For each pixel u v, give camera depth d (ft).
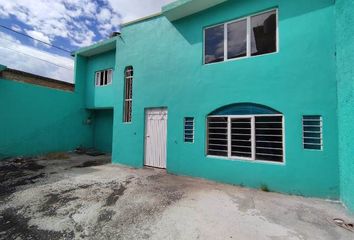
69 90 40.65
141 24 27.09
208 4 20.63
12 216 12.82
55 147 36.47
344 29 13.76
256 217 12.34
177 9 21.44
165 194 16.21
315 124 16.11
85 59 41.24
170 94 23.70
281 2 17.52
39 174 22.47
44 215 12.91
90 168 25.79
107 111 41.14
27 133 32.71
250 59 18.65
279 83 17.29
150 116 25.90
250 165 18.17
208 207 13.75
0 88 29.66
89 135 42.22
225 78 19.90
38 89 34.19
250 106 18.75
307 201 14.96
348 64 13.21
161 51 24.81
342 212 13.10
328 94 15.60
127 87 29.04
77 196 15.81
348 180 13.30
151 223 11.80
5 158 30.04
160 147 24.86
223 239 10.14
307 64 16.34
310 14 16.43
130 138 27.43
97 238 10.55
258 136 18.34
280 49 17.37
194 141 21.50
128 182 19.48
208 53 21.57
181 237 10.40
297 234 10.49
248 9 18.98
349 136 13.12
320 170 15.53
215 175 19.95
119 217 12.55
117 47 29.91
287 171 16.61
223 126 20.15
